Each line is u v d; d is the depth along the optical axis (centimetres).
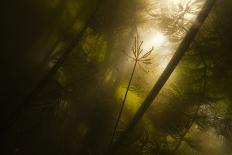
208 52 496
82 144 507
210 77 507
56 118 494
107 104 522
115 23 507
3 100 496
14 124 477
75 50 532
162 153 503
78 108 512
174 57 452
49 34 553
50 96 486
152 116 515
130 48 512
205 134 539
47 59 543
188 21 468
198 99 503
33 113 485
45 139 488
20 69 534
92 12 538
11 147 461
